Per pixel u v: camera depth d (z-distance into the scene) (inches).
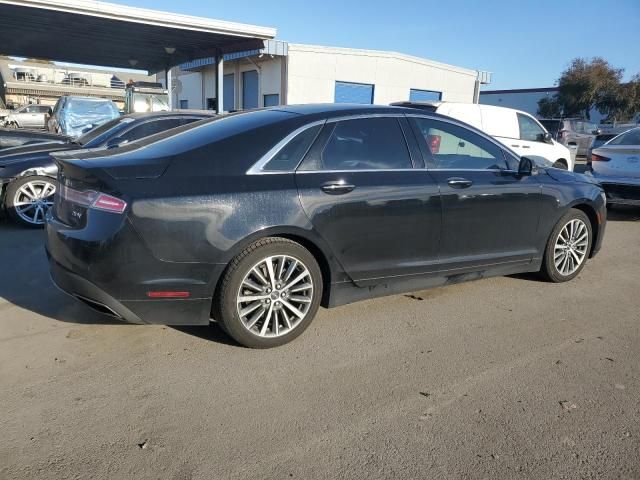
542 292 202.8
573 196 205.3
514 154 195.5
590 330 167.8
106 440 106.1
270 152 144.2
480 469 100.9
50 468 97.7
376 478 97.9
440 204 167.9
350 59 983.6
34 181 277.3
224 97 1127.6
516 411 120.5
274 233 139.8
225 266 135.9
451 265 175.8
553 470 101.1
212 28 603.2
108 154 146.5
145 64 984.3
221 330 157.1
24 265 213.6
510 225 188.4
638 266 247.3
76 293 134.7
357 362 141.6
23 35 681.0
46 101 1957.4
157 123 313.0
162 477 96.4
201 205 131.1
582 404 124.0
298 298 147.6
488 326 168.7
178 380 129.3
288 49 918.4
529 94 1809.8
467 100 1182.9
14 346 143.9
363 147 159.8
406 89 1069.1
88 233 128.8
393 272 163.3
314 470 99.4
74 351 142.0
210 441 106.8
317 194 145.6
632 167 355.9
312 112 157.9
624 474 100.6
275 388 127.3
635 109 1615.4
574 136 893.8
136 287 129.0
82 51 823.7
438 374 136.6
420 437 110.1
